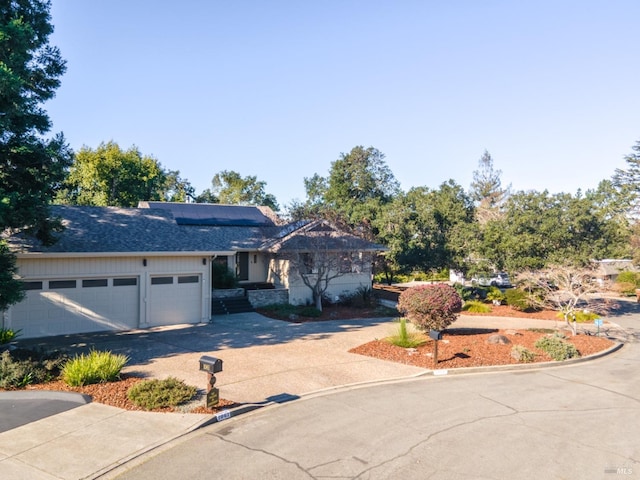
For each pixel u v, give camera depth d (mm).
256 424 8758
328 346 15766
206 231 28094
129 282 18391
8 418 8633
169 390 9602
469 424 8891
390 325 20312
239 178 65000
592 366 14375
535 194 27453
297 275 25328
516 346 14867
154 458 7207
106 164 44250
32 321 16312
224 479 6543
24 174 13148
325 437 8148
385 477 6672
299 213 35156
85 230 19062
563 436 8336
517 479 6656
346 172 51094
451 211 31859
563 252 25016
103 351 14211
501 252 27172
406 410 9672
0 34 11000
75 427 8250
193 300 19984
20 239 16422
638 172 63812
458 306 16266
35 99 13930
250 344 15852
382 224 32656
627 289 38750
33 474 6559
